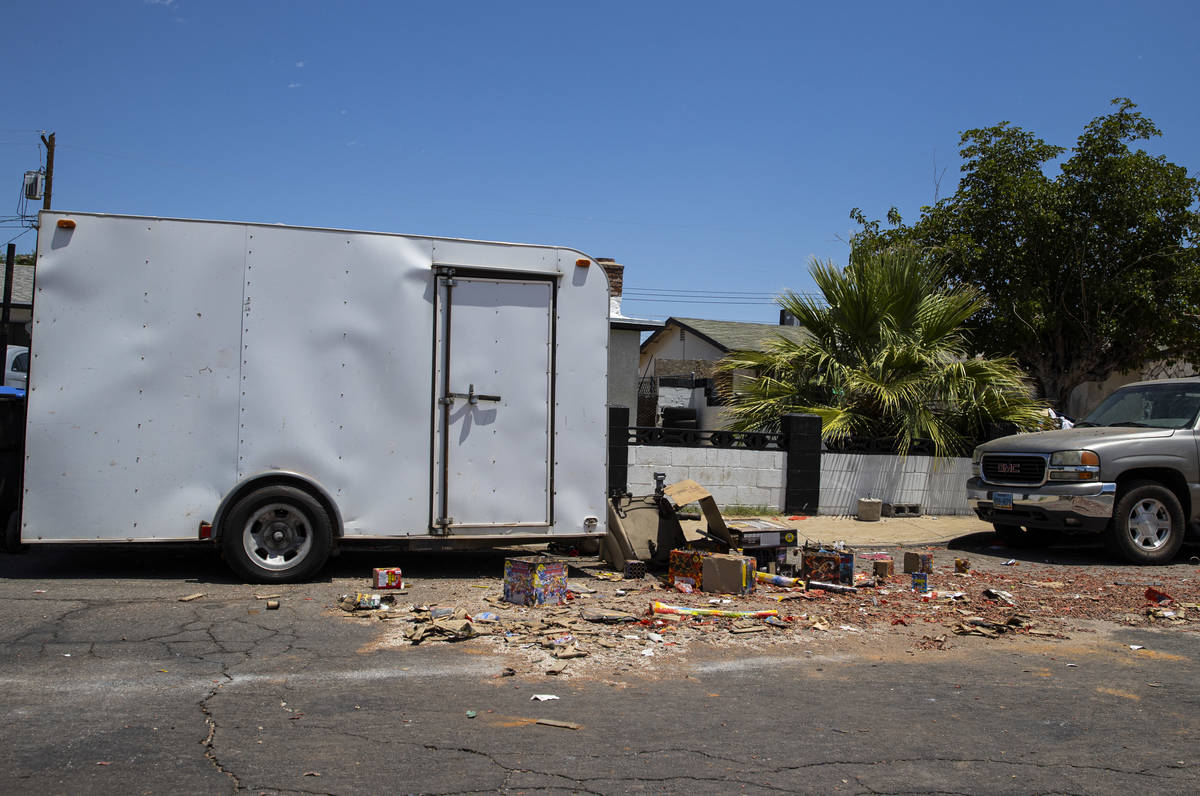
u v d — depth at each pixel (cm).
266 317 738
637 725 436
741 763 393
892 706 479
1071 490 968
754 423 1323
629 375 1584
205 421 727
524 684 493
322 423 745
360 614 631
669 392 2294
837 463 1255
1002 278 1795
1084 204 1780
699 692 491
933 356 1312
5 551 827
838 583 770
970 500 1087
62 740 396
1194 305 1770
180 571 776
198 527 725
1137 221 1748
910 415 1286
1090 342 1812
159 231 726
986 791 373
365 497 751
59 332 709
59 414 708
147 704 444
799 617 667
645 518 853
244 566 725
